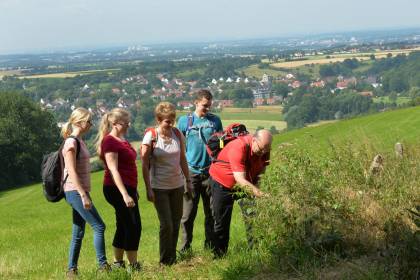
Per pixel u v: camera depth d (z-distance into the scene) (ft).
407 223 21.94
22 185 234.38
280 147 24.81
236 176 23.94
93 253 39.52
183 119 28.22
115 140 24.62
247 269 22.49
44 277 29.07
